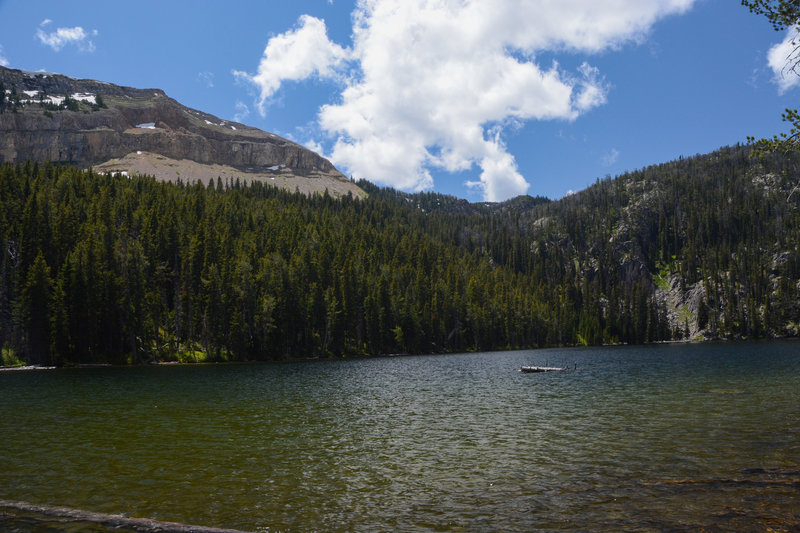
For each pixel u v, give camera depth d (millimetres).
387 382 57844
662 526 14359
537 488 18125
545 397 42312
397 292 143000
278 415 34656
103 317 96500
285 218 196625
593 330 195125
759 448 22531
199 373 73750
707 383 48406
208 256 125812
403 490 18281
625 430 27406
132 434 28172
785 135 16594
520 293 189750
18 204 118500
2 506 16188
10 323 96000
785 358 80812
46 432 28719
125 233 122875
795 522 14383
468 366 84812
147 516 15984
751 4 17109
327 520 15492
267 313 112812
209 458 22938
